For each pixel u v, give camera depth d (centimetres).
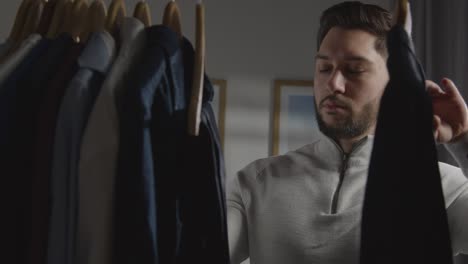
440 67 224
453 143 79
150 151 67
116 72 70
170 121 72
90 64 71
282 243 100
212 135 79
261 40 271
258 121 268
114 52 76
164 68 72
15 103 71
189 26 267
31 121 72
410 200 62
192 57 82
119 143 67
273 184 106
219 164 79
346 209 98
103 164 67
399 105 63
